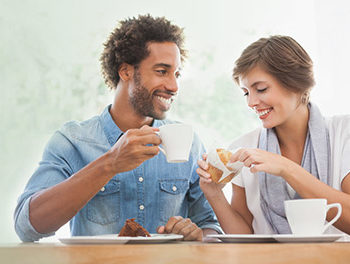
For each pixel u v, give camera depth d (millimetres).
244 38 3285
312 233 970
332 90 2855
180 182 1731
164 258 662
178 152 1082
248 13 3281
